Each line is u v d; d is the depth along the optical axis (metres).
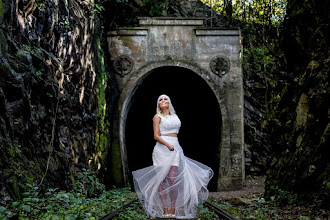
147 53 14.98
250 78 18.62
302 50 8.12
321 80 6.98
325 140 6.09
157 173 5.47
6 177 5.12
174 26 15.19
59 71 8.13
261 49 15.77
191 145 21.92
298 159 7.11
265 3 19.02
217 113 15.47
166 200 5.46
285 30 8.84
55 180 7.03
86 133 10.21
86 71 10.48
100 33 13.35
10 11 5.89
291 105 8.41
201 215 5.89
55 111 7.64
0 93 5.29
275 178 8.20
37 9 7.10
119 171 13.89
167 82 19.25
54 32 8.12
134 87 15.07
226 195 11.59
